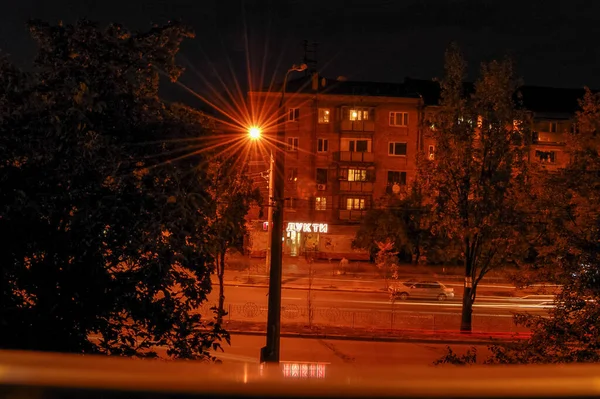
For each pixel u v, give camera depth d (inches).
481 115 859.4
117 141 241.6
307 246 1844.2
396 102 1852.9
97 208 217.2
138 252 229.1
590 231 388.5
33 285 216.2
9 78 223.6
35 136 219.0
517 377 109.2
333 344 780.6
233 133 541.0
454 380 107.5
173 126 252.5
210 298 1079.0
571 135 558.9
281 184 422.6
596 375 109.6
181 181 244.1
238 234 721.6
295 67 452.8
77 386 116.6
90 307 225.5
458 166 868.6
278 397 107.0
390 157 1860.2
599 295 360.8
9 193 211.6
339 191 1855.3
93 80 242.5
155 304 234.5
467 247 897.5
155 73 261.1
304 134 1856.5
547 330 369.7
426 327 930.1
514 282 510.6
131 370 116.2
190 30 256.8
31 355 128.3
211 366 122.6
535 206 555.8
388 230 1561.3
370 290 1318.9
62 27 243.8
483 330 932.0
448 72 880.3
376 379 109.0
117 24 250.2
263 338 778.2
